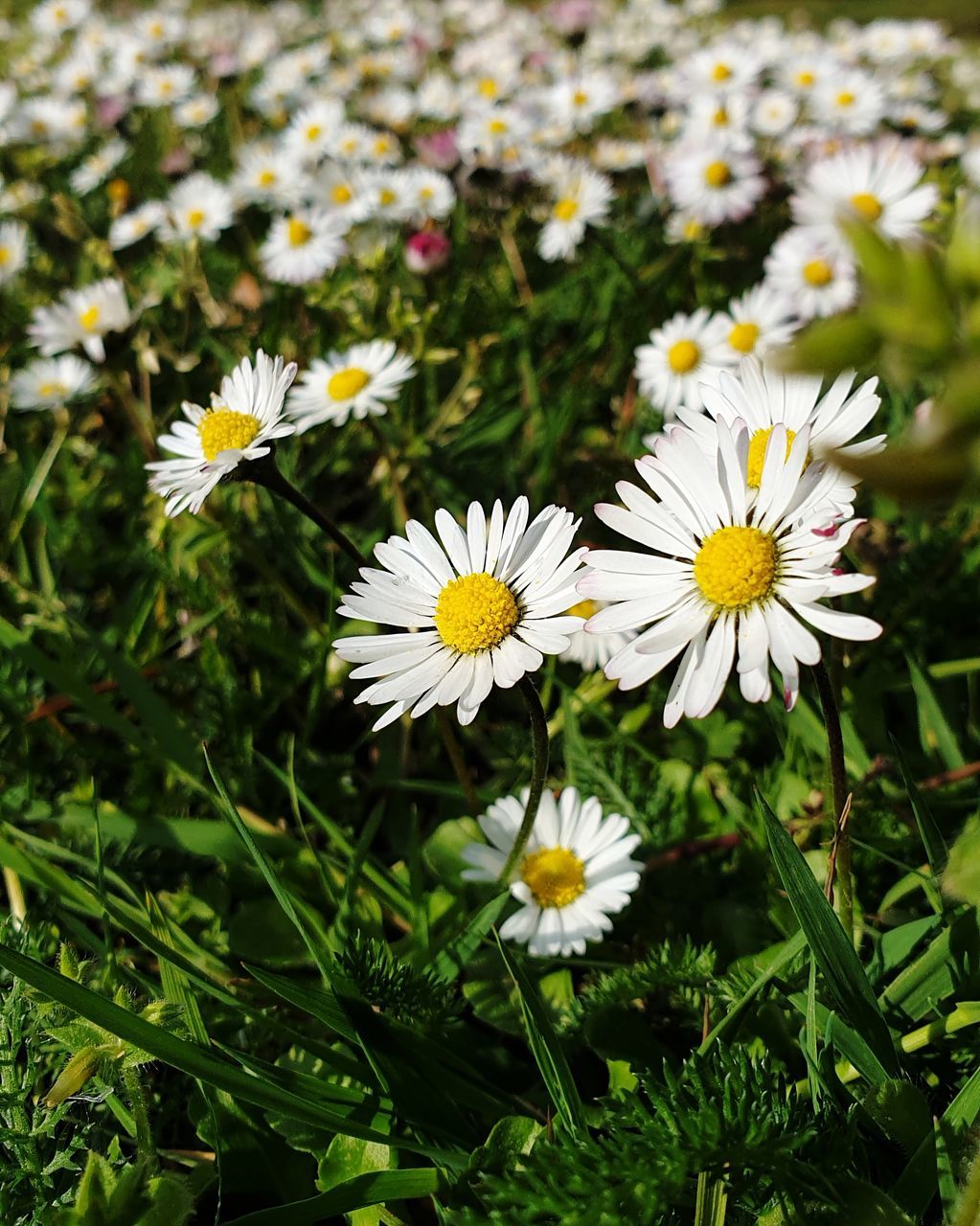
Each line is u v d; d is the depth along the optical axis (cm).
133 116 53
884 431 21
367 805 20
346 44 64
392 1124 14
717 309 31
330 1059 14
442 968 16
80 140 51
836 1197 12
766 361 7
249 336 29
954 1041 14
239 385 17
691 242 32
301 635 23
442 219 37
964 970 14
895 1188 12
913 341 7
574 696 19
